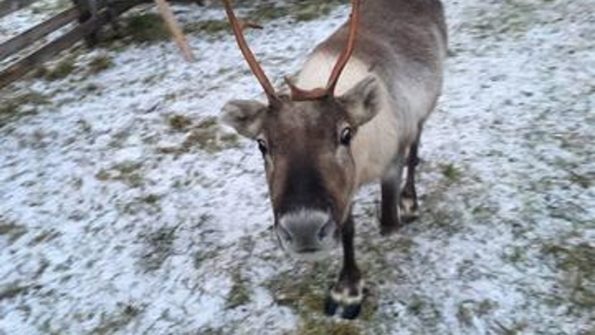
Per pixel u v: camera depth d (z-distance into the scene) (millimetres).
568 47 1811
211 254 1280
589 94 1591
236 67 1954
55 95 1953
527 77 1695
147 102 1841
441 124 1553
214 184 1478
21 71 1977
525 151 1426
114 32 2268
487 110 1582
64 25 2125
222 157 1563
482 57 1822
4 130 1805
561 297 1084
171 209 1420
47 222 1436
